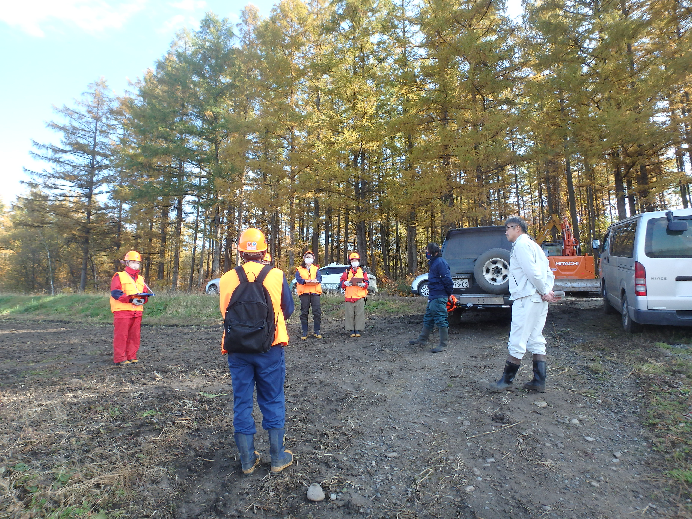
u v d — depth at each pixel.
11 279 43.00
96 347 8.45
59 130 28.66
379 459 3.13
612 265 7.65
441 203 14.71
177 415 4.14
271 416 3.00
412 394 4.54
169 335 9.84
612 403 3.91
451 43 13.63
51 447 3.38
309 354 6.89
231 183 19.75
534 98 13.89
